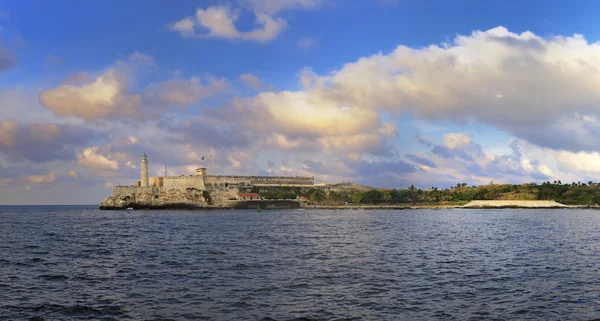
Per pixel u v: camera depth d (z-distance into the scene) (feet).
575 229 287.07
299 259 148.77
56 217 531.50
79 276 119.65
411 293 98.68
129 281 112.68
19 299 94.84
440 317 81.25
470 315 82.48
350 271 125.18
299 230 283.18
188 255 159.02
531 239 217.77
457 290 101.45
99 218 487.20
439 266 134.00
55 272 126.00
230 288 103.86
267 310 85.46
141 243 203.00
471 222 373.61
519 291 100.58
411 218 454.81
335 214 579.89
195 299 93.91
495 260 146.10
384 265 135.85
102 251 173.78
